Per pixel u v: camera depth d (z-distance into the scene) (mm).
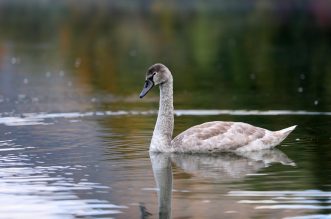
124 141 15383
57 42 45688
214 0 84500
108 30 53938
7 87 26578
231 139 14211
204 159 13633
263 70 31219
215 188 11469
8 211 10359
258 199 10828
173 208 10430
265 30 50375
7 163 13266
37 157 13789
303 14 62906
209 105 21344
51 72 31328
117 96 23984
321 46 40812
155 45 44281
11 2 85250
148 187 11562
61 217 10102
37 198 10977
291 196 10961
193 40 46719
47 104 21938
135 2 85125
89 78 29312
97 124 17625
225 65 33688
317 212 10164
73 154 14055
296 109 20109
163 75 14305
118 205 10602
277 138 14562
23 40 46750
